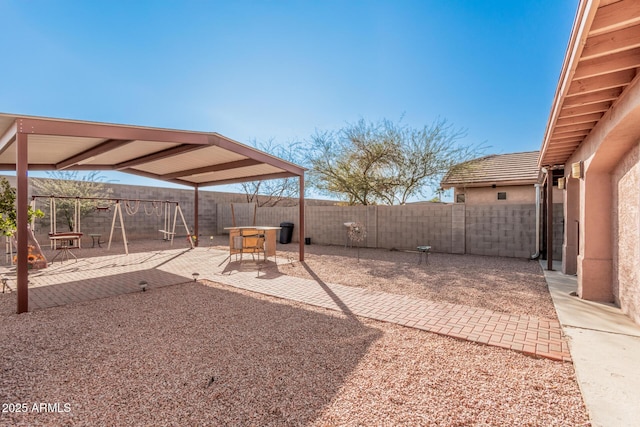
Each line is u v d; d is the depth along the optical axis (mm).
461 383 2812
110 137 5488
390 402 2533
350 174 13938
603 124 4297
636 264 4145
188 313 4809
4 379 2926
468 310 4879
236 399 2590
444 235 11242
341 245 13648
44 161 8711
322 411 2422
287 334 3975
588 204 5344
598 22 2486
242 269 8438
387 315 4672
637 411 2367
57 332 4070
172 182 12305
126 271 8133
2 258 9898
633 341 3641
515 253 10023
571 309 4812
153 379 2912
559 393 2654
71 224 12898
